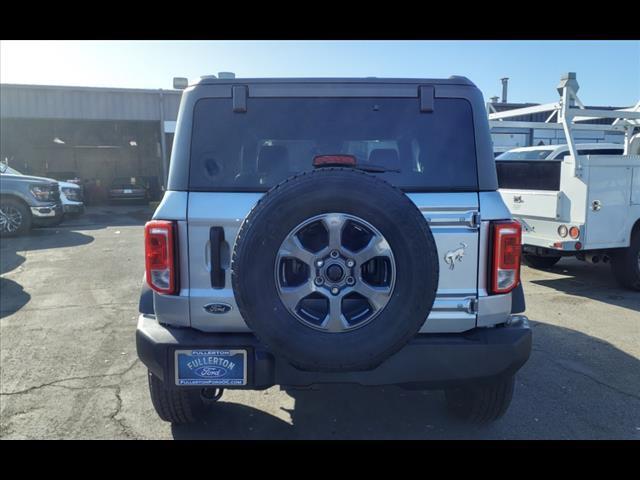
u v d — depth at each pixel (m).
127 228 14.80
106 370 4.70
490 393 3.49
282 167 3.21
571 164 7.09
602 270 9.08
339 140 3.22
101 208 23.14
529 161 7.79
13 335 5.63
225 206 2.97
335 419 3.88
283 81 3.22
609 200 7.09
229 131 3.19
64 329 5.84
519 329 3.06
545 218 7.48
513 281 3.03
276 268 2.65
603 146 9.87
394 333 2.64
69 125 27.92
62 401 4.11
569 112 7.23
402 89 3.21
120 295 7.32
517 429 3.71
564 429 3.71
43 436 3.59
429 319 3.01
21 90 22.95
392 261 2.64
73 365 4.81
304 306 2.80
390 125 3.21
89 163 32.59
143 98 24.72
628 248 7.33
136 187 25.17
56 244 11.78
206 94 3.20
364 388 4.40
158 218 3.01
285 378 2.89
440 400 4.18
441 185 3.11
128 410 3.97
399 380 2.90
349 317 2.72
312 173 2.69
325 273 2.64
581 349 5.27
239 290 2.65
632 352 5.18
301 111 3.22
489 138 3.18
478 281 3.02
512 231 2.99
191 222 2.98
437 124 3.19
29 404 4.05
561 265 9.56
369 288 2.65
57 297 7.21
